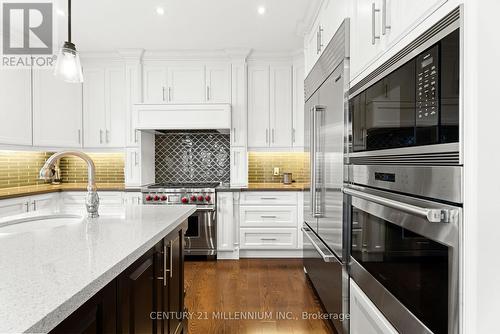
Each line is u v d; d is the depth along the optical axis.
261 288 2.88
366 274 1.57
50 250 0.98
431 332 1.00
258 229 3.74
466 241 0.85
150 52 3.94
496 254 0.82
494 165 0.81
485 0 0.81
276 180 4.30
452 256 0.89
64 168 4.27
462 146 0.85
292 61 4.02
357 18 1.69
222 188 3.70
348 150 1.83
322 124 2.37
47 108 3.61
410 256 1.14
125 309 1.04
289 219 3.73
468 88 0.83
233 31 3.39
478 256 0.82
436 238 0.97
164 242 1.46
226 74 3.98
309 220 2.91
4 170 3.50
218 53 3.95
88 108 4.01
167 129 3.85
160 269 1.41
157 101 4.00
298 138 3.99
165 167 4.38
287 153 4.32
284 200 3.73
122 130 4.00
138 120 3.82
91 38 3.54
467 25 0.83
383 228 1.38
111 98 4.01
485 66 0.81
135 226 1.35
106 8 2.86
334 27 2.16
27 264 0.85
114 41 3.63
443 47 0.93
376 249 1.46
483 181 0.81
